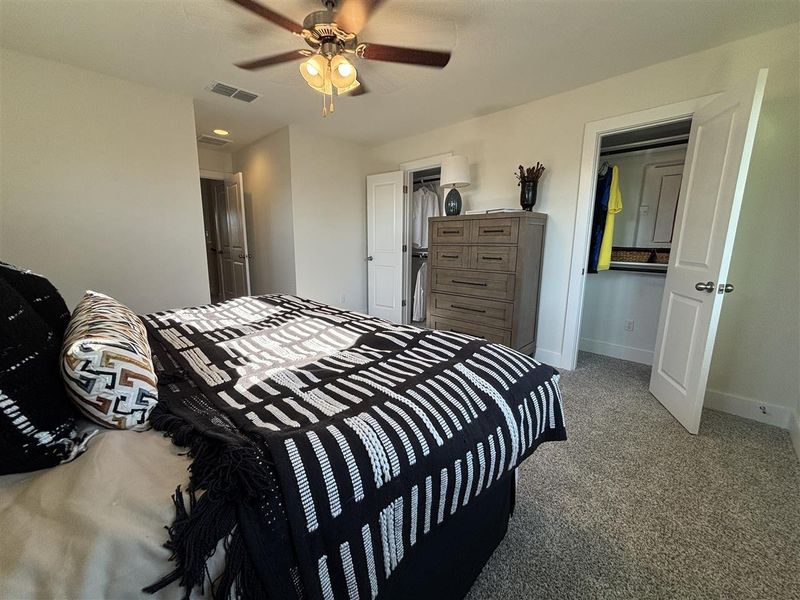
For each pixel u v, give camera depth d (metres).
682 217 2.24
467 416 0.92
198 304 3.24
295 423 0.77
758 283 2.08
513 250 2.72
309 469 0.64
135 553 0.49
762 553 1.23
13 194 2.35
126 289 2.85
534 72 2.44
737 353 2.19
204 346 1.35
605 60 2.28
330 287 4.39
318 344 1.39
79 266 2.63
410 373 1.07
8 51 2.24
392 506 0.71
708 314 1.90
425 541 0.85
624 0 1.71
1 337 0.62
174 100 2.91
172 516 0.53
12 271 0.93
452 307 3.18
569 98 2.76
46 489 0.58
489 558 1.21
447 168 3.20
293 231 3.96
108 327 0.85
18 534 0.49
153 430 0.76
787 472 1.65
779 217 1.99
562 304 3.01
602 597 1.09
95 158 2.62
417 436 0.79
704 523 1.36
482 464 0.90
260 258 4.73
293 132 3.76
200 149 4.73
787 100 1.93
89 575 0.47
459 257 3.07
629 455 1.79
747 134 1.69
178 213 3.04
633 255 3.23
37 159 2.40
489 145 3.32
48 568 0.46
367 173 4.60
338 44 1.55
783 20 1.84
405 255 4.30
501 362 1.20
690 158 2.19
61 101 2.44
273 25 1.61
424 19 1.70
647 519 1.38
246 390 0.96
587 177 2.73
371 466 0.70
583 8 1.77
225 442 0.64
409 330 1.55
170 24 1.95
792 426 1.96
